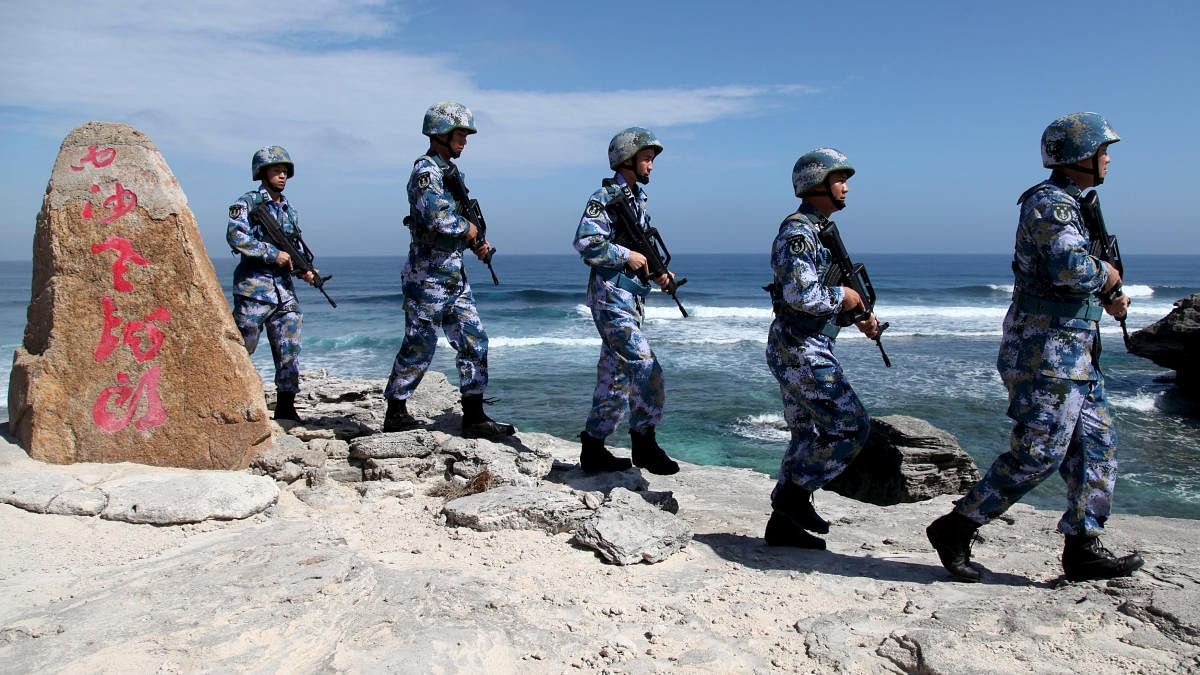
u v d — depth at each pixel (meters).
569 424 16.08
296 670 2.93
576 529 4.67
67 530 4.39
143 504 4.58
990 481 4.01
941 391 19.77
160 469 5.23
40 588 3.58
